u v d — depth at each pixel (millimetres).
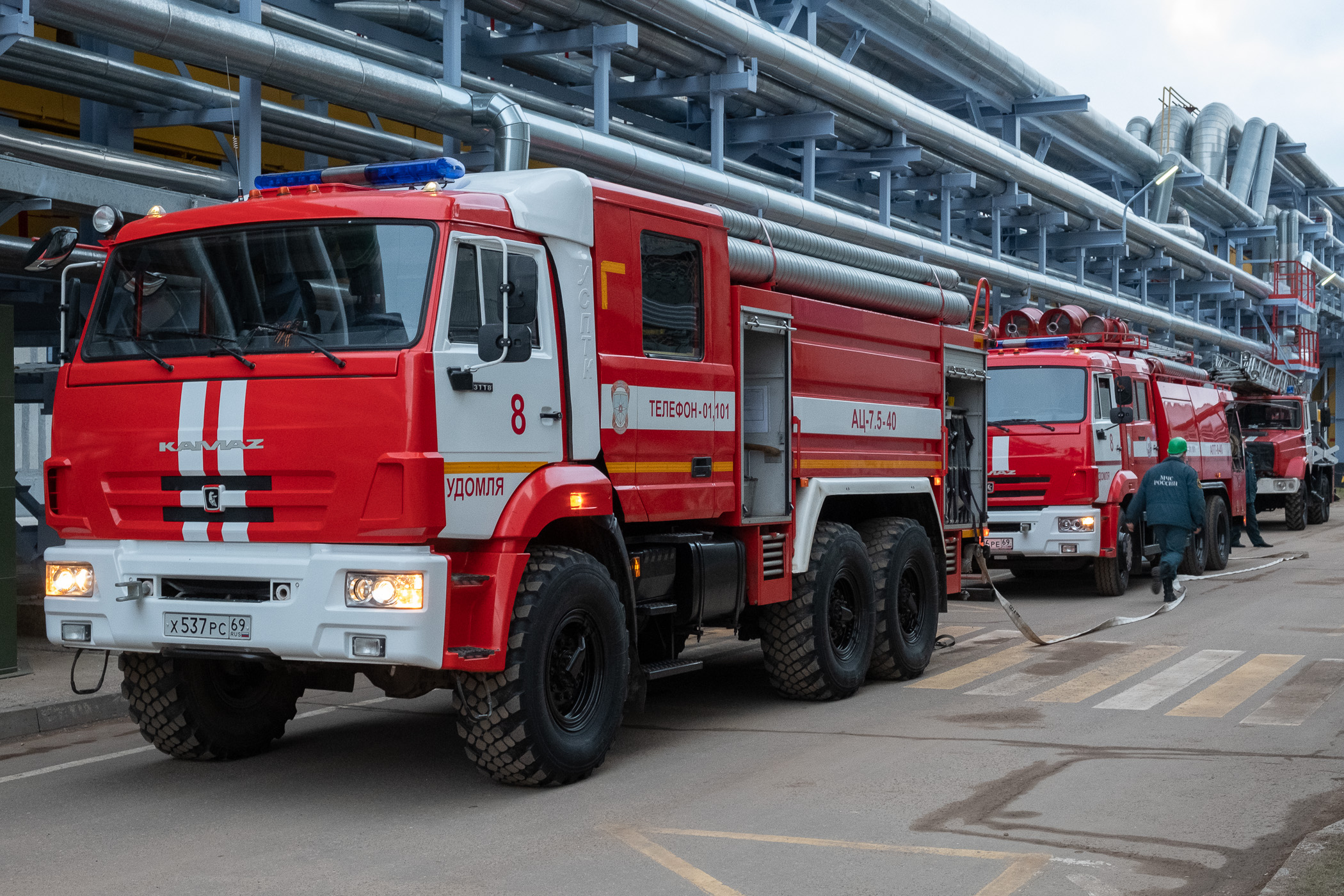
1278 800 6219
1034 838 5621
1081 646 11734
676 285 7699
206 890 5035
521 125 10422
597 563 6785
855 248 9695
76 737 8211
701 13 15438
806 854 5422
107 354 6492
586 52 16312
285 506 5980
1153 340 36188
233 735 7285
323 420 5879
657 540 7531
